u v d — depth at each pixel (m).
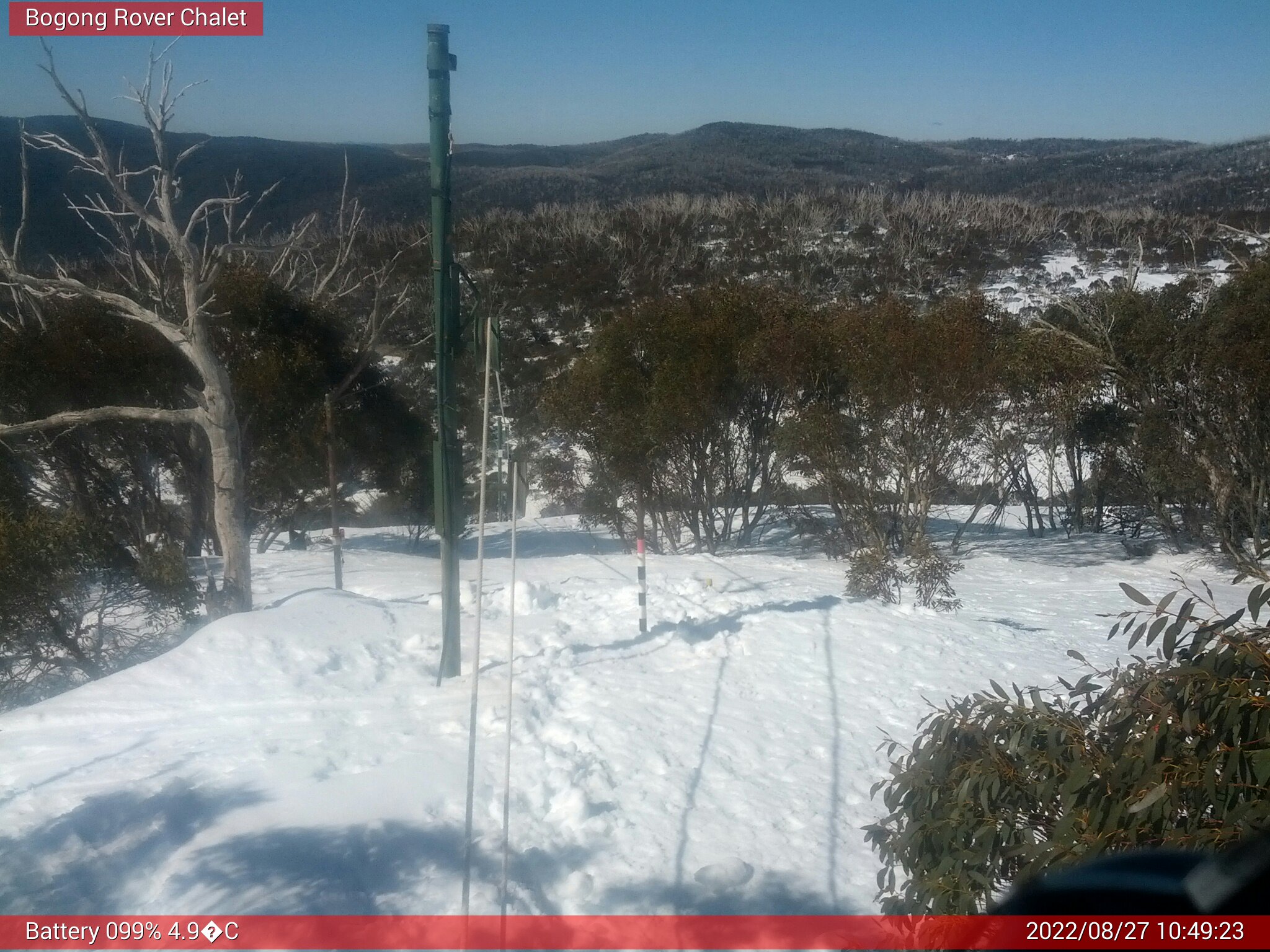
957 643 10.61
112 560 13.10
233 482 15.82
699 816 5.95
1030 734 3.58
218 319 23.16
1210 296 20.09
